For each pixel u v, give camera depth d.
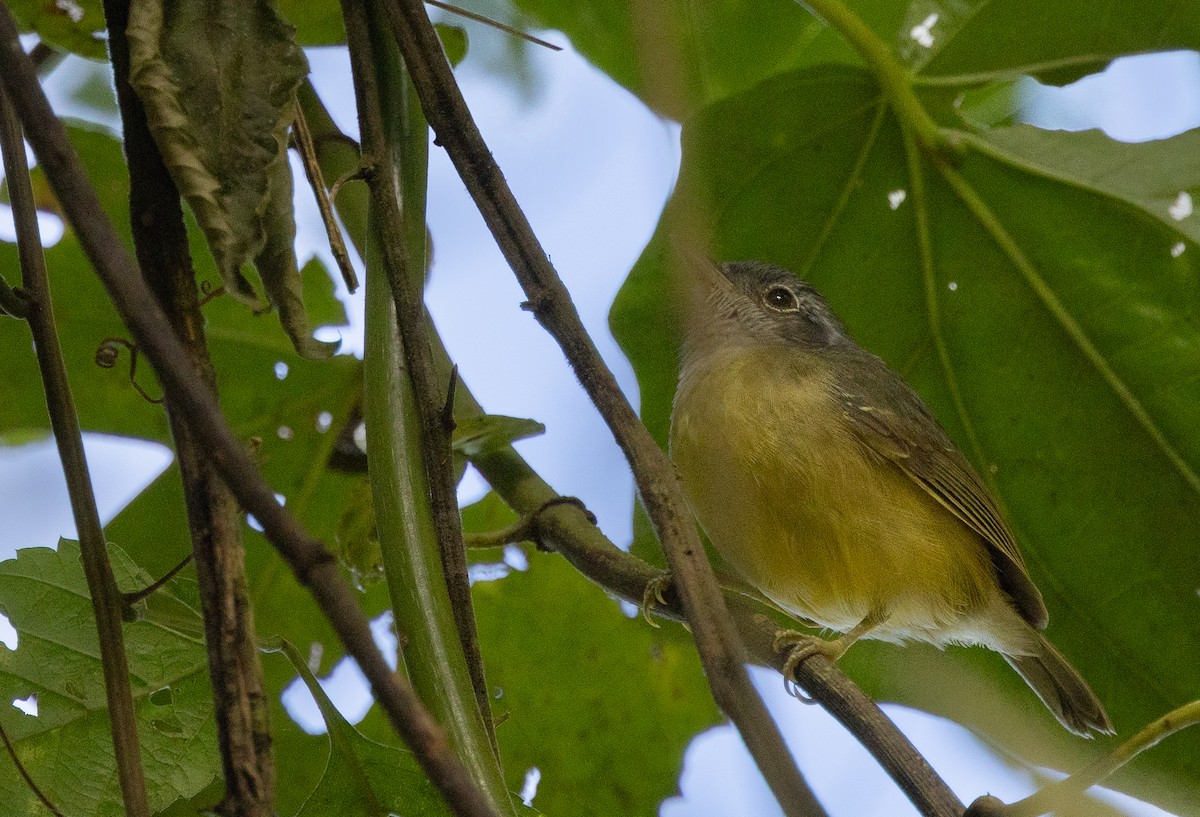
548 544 7.06
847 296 9.45
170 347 3.52
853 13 8.58
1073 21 8.45
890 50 8.78
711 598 4.23
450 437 5.56
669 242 4.19
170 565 8.20
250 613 4.77
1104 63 8.53
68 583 6.42
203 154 5.25
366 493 7.20
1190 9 8.26
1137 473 9.27
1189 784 8.94
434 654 5.13
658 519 4.50
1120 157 8.83
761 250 9.25
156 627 6.45
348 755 5.79
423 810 5.78
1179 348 9.00
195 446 4.82
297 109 5.84
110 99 9.08
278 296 5.38
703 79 9.67
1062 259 9.07
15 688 6.25
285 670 7.91
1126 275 8.99
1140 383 9.12
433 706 5.04
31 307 5.43
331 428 8.45
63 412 5.39
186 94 5.29
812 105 8.77
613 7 9.27
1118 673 9.43
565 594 8.67
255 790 4.57
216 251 5.12
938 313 9.43
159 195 5.25
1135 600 9.38
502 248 5.23
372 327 5.70
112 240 3.61
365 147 5.93
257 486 3.44
